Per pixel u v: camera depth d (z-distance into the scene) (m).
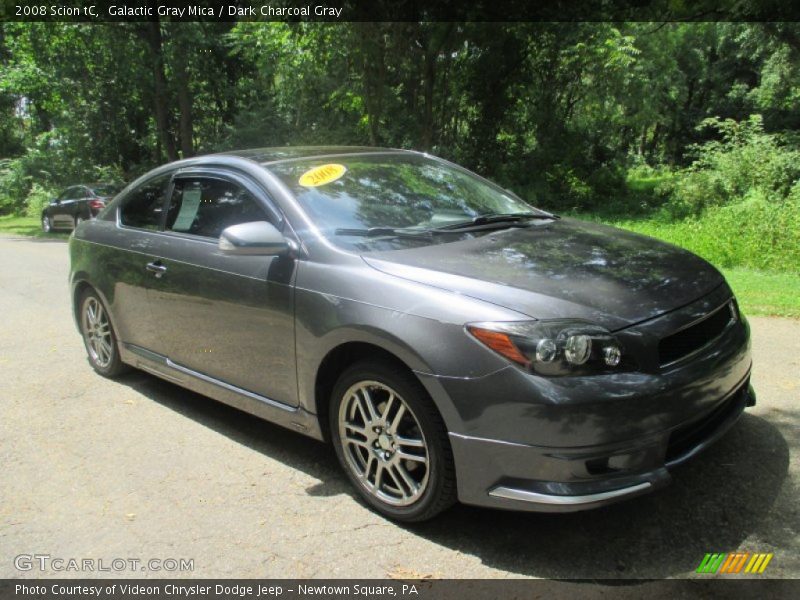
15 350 6.35
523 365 2.62
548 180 20.52
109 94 24.64
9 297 9.12
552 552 2.83
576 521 3.06
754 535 2.86
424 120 19.09
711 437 2.99
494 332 2.69
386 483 3.22
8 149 37.44
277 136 21.73
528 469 2.64
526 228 3.84
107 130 25.81
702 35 33.56
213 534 3.12
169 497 3.47
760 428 3.86
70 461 3.93
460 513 3.19
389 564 2.82
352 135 20.34
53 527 3.24
